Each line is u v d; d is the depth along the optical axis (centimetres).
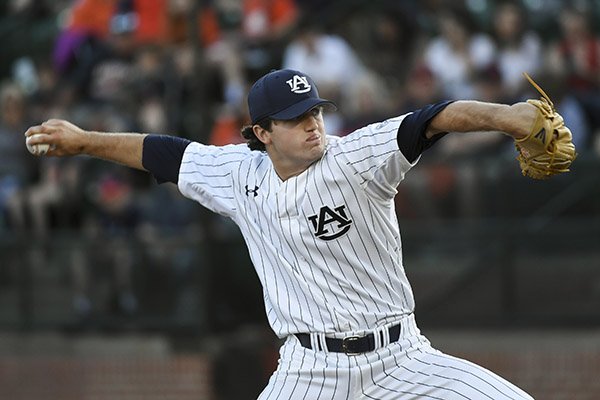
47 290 3766
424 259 3516
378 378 1792
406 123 1673
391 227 1781
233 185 1852
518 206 3519
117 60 4200
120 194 3775
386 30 4134
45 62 4456
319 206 1752
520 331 3444
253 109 1758
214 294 3575
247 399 3566
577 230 3422
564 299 3422
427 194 3559
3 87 4391
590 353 3378
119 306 3691
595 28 4075
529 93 3666
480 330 3472
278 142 1750
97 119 4003
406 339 1806
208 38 4106
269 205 1797
